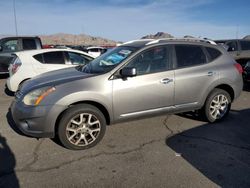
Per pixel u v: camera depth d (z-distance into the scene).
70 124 3.93
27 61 7.08
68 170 3.43
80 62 7.66
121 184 3.13
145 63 4.43
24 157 3.75
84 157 3.79
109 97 4.10
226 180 3.22
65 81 4.03
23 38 10.01
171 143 4.29
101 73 4.19
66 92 3.86
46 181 3.17
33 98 3.91
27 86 4.32
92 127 4.10
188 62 4.83
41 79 4.43
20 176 3.27
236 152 3.98
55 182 3.15
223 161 3.70
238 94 5.45
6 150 3.96
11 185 3.08
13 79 6.96
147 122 5.24
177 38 5.07
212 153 3.94
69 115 3.88
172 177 3.28
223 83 5.12
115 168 3.49
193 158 3.78
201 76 4.86
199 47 5.02
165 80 4.51
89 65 4.87
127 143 4.28
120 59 4.38
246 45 12.06
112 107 4.17
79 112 3.93
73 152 3.94
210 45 5.19
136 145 4.21
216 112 5.23
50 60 7.29
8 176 3.27
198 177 3.28
